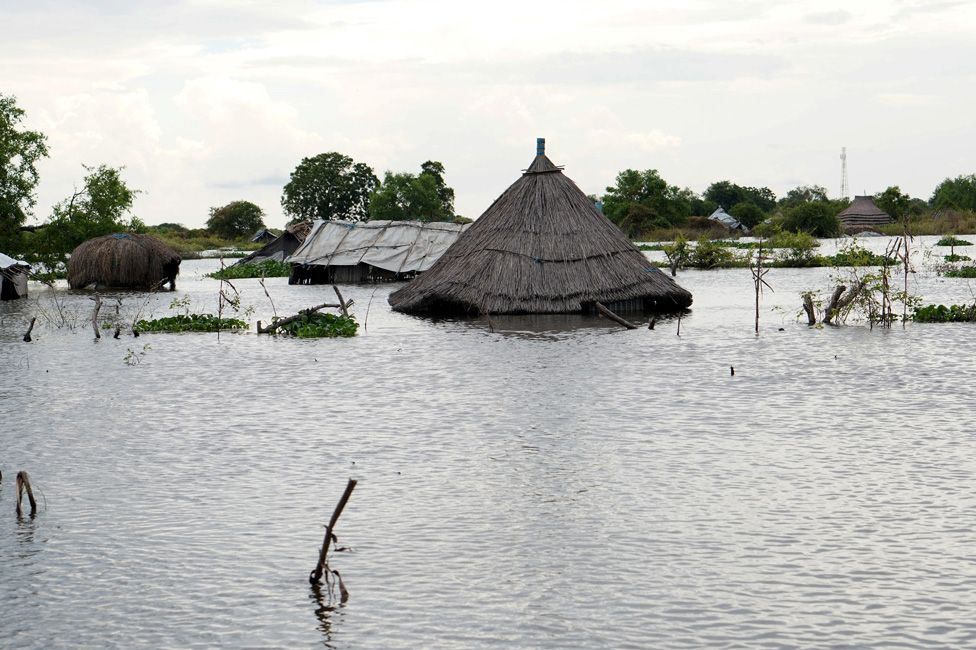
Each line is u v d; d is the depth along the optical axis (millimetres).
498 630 10617
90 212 68000
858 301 35031
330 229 67500
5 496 15594
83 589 11914
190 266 99188
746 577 11766
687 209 163125
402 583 11844
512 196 41906
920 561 12117
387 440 18641
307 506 14734
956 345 28938
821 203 132000
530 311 39250
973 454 16734
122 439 19281
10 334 37938
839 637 10305
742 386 23359
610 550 12672
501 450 17656
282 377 26188
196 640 10609
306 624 10898
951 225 129000
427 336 34375
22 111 65625
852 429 18734
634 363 27188
